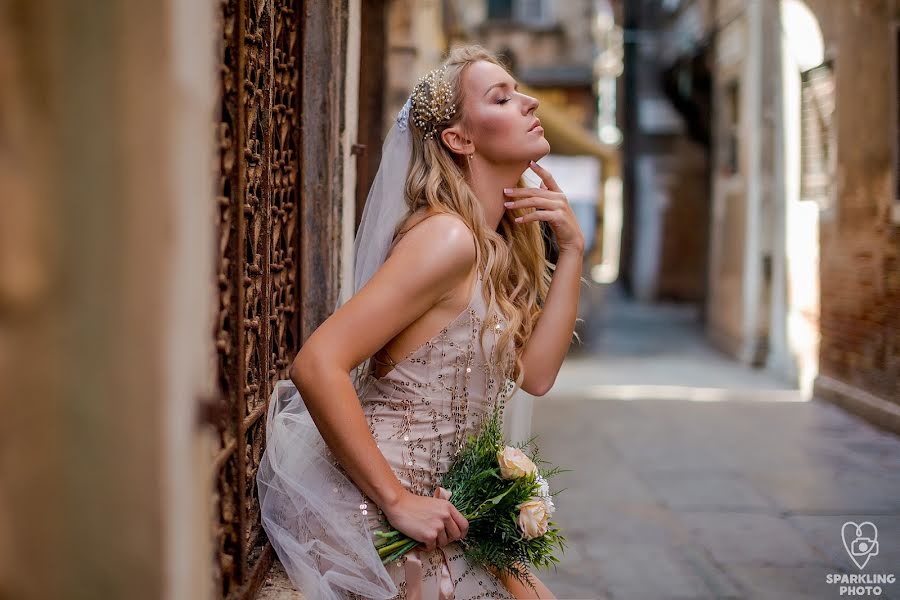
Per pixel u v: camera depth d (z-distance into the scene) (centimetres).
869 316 696
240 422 199
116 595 102
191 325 111
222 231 184
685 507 477
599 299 1408
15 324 94
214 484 181
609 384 934
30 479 96
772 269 1016
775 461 577
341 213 313
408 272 196
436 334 207
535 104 222
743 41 1119
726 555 403
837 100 763
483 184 222
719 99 1265
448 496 203
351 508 208
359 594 208
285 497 221
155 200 101
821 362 810
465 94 218
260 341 242
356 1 329
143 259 100
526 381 229
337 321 193
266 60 237
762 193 1053
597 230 1466
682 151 1880
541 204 225
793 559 398
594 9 2330
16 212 93
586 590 362
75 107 98
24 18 93
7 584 96
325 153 308
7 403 95
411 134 225
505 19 2345
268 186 239
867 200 696
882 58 664
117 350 100
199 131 113
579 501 490
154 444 101
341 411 189
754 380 968
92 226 99
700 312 1638
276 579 227
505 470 207
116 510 101
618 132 2370
